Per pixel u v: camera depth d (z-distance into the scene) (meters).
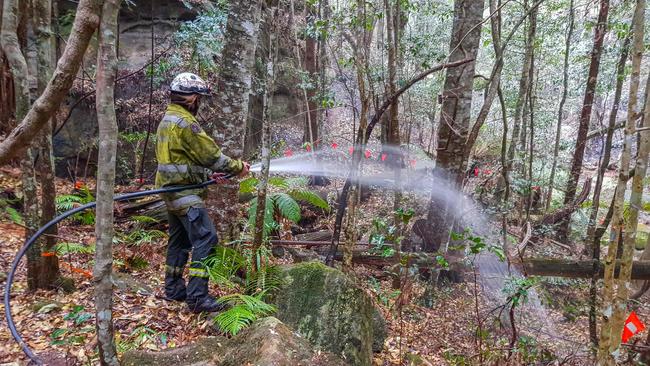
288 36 8.81
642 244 8.80
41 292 3.45
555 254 6.78
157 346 2.80
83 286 3.68
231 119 4.14
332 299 3.23
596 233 5.30
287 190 4.86
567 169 10.85
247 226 4.43
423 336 4.12
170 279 3.44
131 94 7.93
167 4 8.98
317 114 10.01
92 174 7.75
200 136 2.93
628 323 3.64
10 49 2.97
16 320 3.04
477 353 3.55
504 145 5.59
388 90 5.12
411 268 4.36
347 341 3.14
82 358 2.65
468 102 5.34
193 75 3.02
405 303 4.05
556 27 8.12
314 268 3.37
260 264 3.42
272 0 4.91
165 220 5.06
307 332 3.11
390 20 4.63
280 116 11.99
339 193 7.36
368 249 5.27
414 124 11.62
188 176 3.01
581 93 9.58
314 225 6.57
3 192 5.59
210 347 2.50
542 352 3.67
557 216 7.93
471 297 5.22
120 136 7.33
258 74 8.73
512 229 6.88
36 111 1.96
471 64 5.23
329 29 5.91
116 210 4.96
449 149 5.50
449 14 7.60
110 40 1.80
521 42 8.96
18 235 4.80
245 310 2.83
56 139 7.54
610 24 6.62
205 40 6.62
